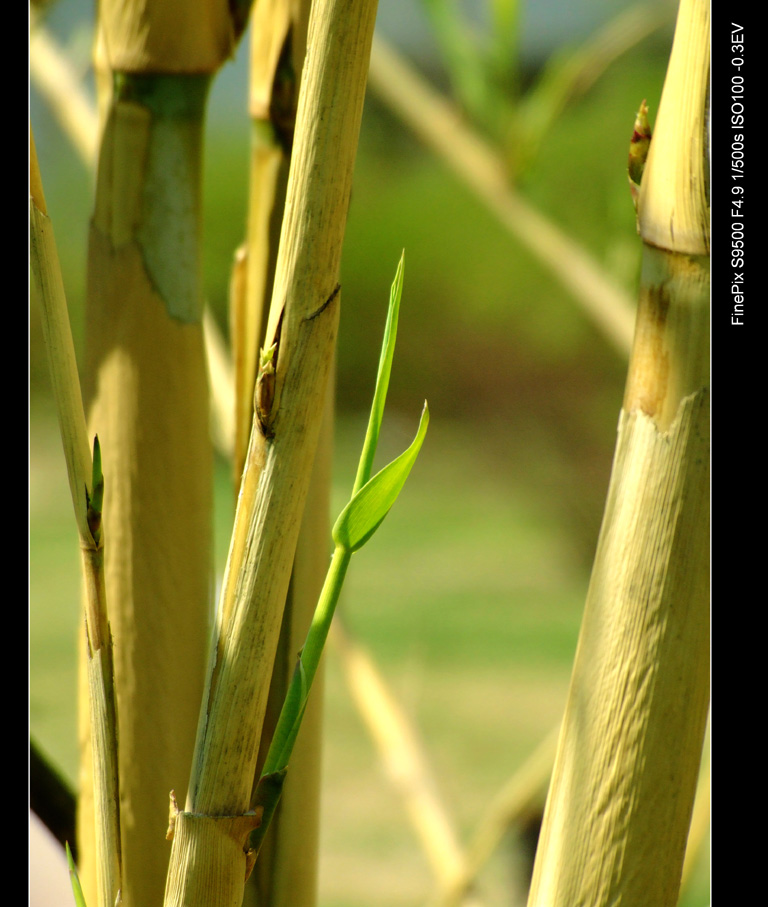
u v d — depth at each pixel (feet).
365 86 2.54
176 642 2.89
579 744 2.65
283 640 2.89
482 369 45.73
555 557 31.89
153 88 2.85
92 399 2.89
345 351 53.98
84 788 2.90
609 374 33.40
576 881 2.64
